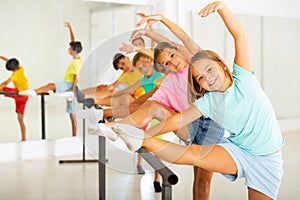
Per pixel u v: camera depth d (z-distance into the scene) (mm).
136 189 3582
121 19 5402
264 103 2361
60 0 5211
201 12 2367
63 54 5242
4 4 4965
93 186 3727
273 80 5523
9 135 4996
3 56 4996
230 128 2348
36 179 3984
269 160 2352
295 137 5555
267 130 2340
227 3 5035
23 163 4738
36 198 3375
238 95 2312
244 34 2445
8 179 3986
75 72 5234
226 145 2311
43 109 5156
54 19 5203
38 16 5125
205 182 2883
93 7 5375
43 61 5156
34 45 5113
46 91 5164
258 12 5297
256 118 2324
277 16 5457
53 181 3908
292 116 5688
